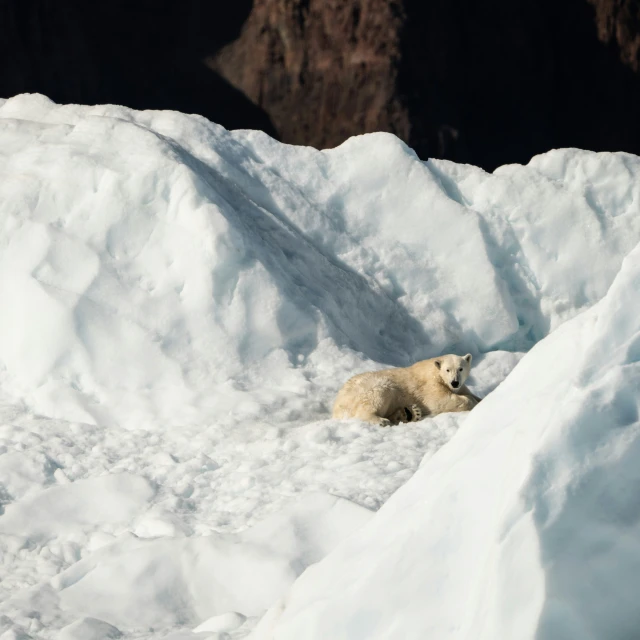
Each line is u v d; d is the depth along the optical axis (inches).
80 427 335.9
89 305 389.7
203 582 215.0
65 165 427.5
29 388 374.9
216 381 384.5
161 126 498.0
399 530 133.7
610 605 101.5
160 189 422.9
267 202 485.1
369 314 465.4
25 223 410.6
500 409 139.3
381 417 344.8
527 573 102.8
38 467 295.7
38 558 246.7
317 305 432.5
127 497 275.0
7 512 265.1
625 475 108.3
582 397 112.3
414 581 121.6
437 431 313.1
